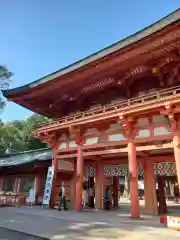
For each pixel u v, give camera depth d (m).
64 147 15.99
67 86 15.37
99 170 17.11
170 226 8.21
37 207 16.58
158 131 11.73
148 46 11.12
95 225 8.78
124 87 14.37
